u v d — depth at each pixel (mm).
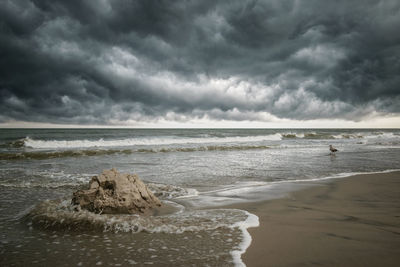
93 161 14953
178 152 20828
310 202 6270
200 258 3369
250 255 3432
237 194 7121
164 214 5352
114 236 4219
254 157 16781
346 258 3309
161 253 3555
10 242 4016
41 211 5359
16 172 11031
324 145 27547
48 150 20828
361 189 7648
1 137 40688
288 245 3746
